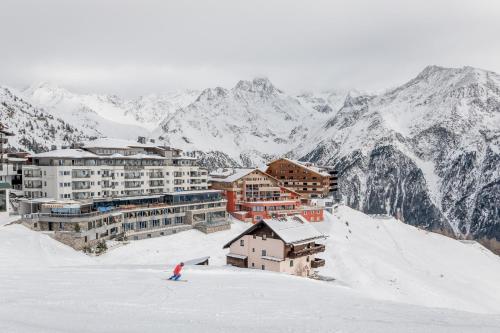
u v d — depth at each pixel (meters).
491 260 153.00
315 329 19.45
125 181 131.75
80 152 128.00
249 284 39.12
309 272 81.06
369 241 145.00
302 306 27.44
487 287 110.62
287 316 23.30
